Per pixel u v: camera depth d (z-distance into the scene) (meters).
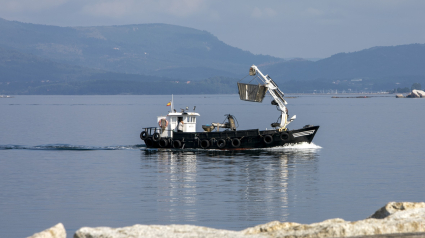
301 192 95.62
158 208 83.06
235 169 122.62
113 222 75.12
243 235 46.59
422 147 173.75
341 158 142.88
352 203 86.75
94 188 99.56
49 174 116.62
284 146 160.62
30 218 77.62
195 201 87.94
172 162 135.12
